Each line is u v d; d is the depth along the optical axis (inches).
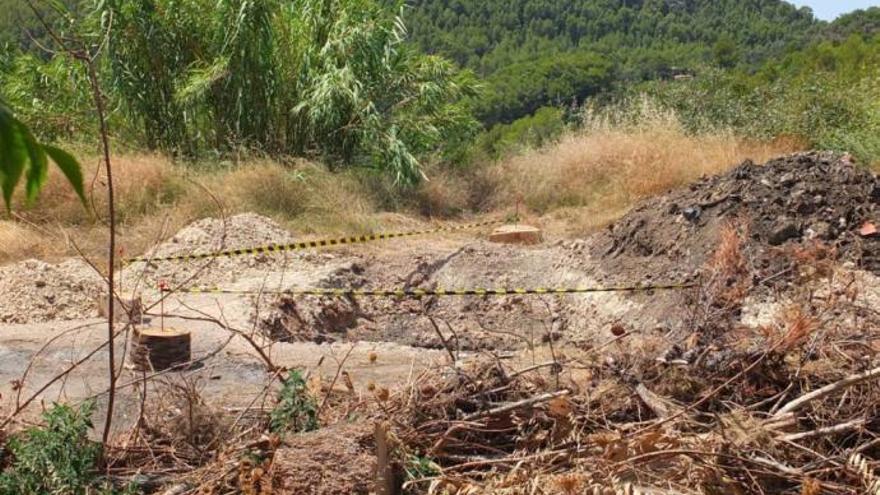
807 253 290.8
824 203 363.9
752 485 169.9
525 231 480.1
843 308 235.1
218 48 627.8
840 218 355.9
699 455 169.9
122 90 620.1
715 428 181.8
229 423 207.2
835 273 275.4
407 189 576.1
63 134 633.6
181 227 482.0
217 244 434.6
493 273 422.3
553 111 1083.9
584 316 372.2
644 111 671.1
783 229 350.0
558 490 161.8
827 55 1248.8
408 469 173.6
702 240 370.6
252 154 611.2
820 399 188.7
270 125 629.9
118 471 188.5
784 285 296.7
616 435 173.6
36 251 436.8
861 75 775.1
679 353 206.4
